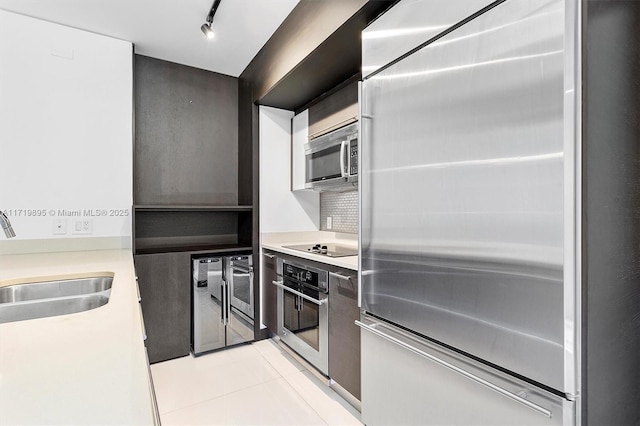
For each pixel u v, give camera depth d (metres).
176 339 2.56
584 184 0.91
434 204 1.28
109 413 0.46
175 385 2.18
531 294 0.98
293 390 2.12
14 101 2.10
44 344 0.72
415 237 1.36
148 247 2.82
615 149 0.99
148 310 2.46
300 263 2.35
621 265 1.02
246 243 3.01
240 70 3.05
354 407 1.94
